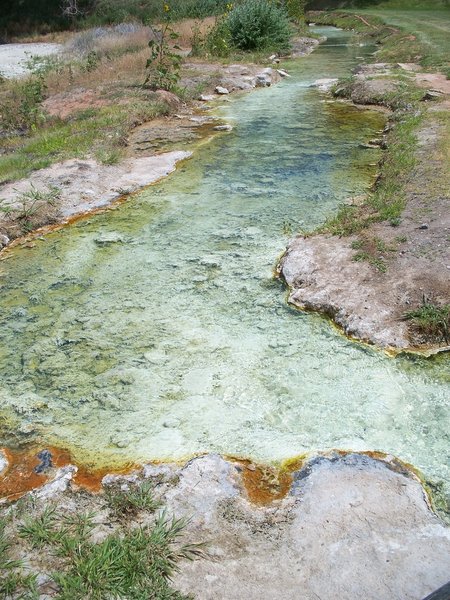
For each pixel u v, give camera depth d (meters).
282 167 7.40
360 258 4.71
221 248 5.38
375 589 2.37
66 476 3.06
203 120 9.91
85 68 14.05
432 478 2.95
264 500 2.86
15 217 6.01
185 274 4.98
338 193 6.48
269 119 9.84
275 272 4.92
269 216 5.96
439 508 2.79
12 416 3.55
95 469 3.12
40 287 4.96
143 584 2.40
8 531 2.70
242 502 2.84
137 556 2.49
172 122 9.84
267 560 2.51
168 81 11.61
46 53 21.53
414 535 2.59
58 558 2.54
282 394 3.58
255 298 4.58
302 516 2.72
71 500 2.90
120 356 4.02
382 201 5.71
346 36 22.34
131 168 7.49
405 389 3.56
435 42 16.19
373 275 4.50
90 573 2.42
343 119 9.66
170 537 2.62
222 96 11.92
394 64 13.68
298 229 5.63
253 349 3.99
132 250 5.46
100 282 4.96
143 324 4.35
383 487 2.86
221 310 4.46
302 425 3.33
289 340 4.07
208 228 5.80
